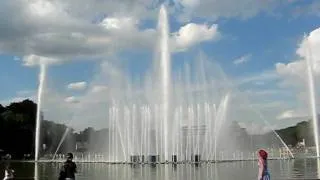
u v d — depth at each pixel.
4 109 135.25
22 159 108.81
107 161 86.44
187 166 68.44
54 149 129.88
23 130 124.25
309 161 76.00
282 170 54.22
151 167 67.50
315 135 101.00
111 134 92.38
